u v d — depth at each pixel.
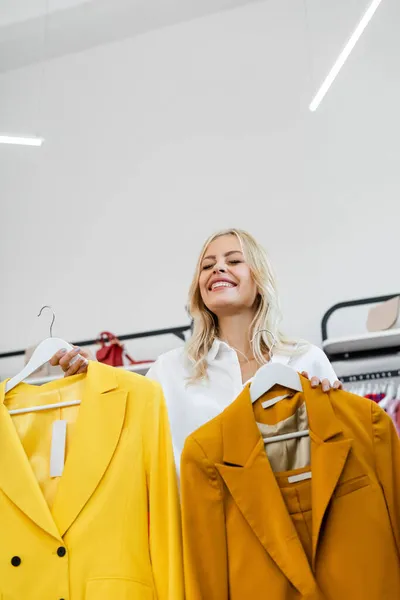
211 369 1.99
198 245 4.05
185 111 4.43
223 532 1.56
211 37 4.56
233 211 4.04
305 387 1.66
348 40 2.81
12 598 1.47
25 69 4.99
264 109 4.23
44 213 4.52
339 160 3.92
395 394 2.91
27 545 1.52
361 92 4.02
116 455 1.60
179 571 1.51
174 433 1.88
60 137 4.69
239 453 1.60
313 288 3.72
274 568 1.52
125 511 1.54
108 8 4.55
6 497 1.57
